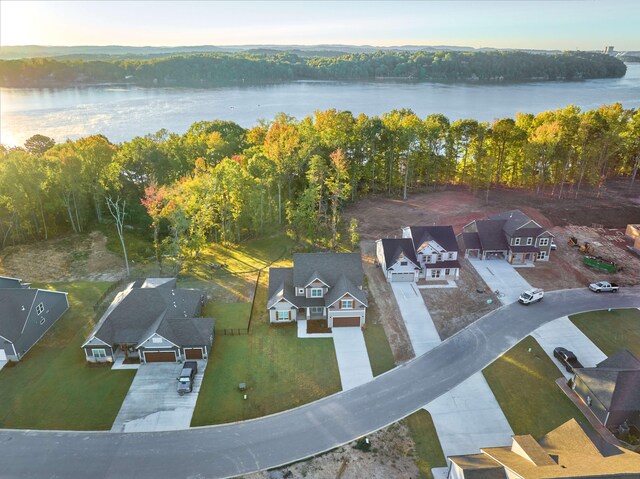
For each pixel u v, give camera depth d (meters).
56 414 39.03
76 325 51.62
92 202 82.75
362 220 81.88
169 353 45.41
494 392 41.59
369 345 48.34
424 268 61.44
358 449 35.66
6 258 66.56
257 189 73.44
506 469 28.34
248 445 36.06
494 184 100.50
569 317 53.09
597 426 37.38
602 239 73.00
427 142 95.81
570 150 86.62
